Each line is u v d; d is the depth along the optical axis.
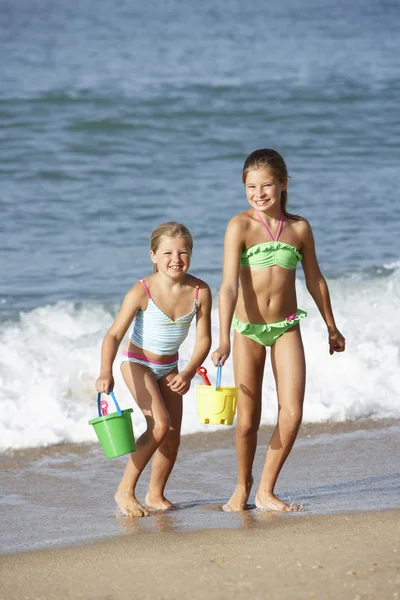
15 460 20.80
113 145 61.41
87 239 42.53
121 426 16.56
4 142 60.44
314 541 13.64
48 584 12.41
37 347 27.34
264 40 127.56
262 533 14.36
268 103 74.25
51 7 199.50
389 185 53.31
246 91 78.19
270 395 24.39
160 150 61.03
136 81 81.25
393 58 106.62
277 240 17.03
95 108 69.00
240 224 16.97
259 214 17.16
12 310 31.55
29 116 66.38
